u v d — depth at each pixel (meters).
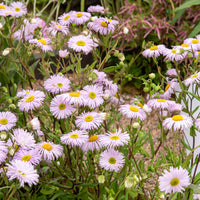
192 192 0.92
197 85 0.92
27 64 0.98
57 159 0.95
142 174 0.89
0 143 0.83
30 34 1.00
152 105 0.90
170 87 0.94
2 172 0.84
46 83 0.90
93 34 1.02
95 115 0.87
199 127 0.88
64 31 1.00
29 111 0.92
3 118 0.87
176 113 0.89
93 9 1.05
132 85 1.47
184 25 1.41
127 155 0.94
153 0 1.45
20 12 1.01
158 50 0.96
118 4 1.63
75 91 0.90
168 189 0.83
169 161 0.94
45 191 0.91
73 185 0.93
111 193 0.87
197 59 0.94
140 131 0.89
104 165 0.86
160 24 1.39
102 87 0.93
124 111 0.88
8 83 1.06
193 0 1.23
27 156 0.84
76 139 0.85
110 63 1.47
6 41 1.09
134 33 1.39
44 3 1.64
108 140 0.85
